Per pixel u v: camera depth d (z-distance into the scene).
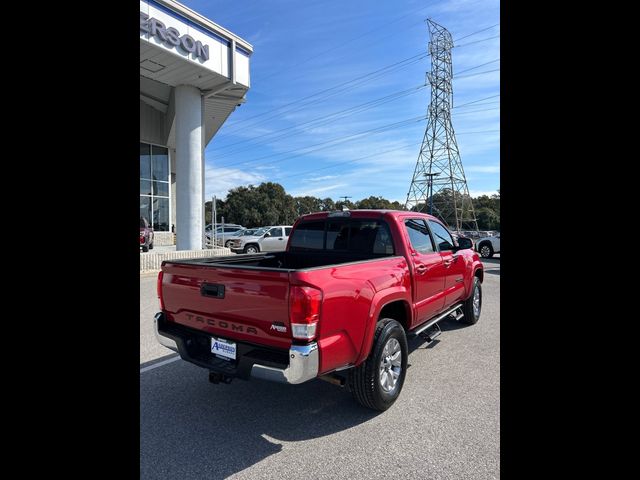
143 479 2.47
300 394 3.78
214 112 21.67
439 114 52.81
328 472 2.55
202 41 14.15
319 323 2.72
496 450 2.77
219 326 3.18
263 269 2.83
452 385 3.92
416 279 4.02
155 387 3.94
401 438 2.96
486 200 92.69
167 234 24.17
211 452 2.79
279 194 85.00
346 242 4.51
